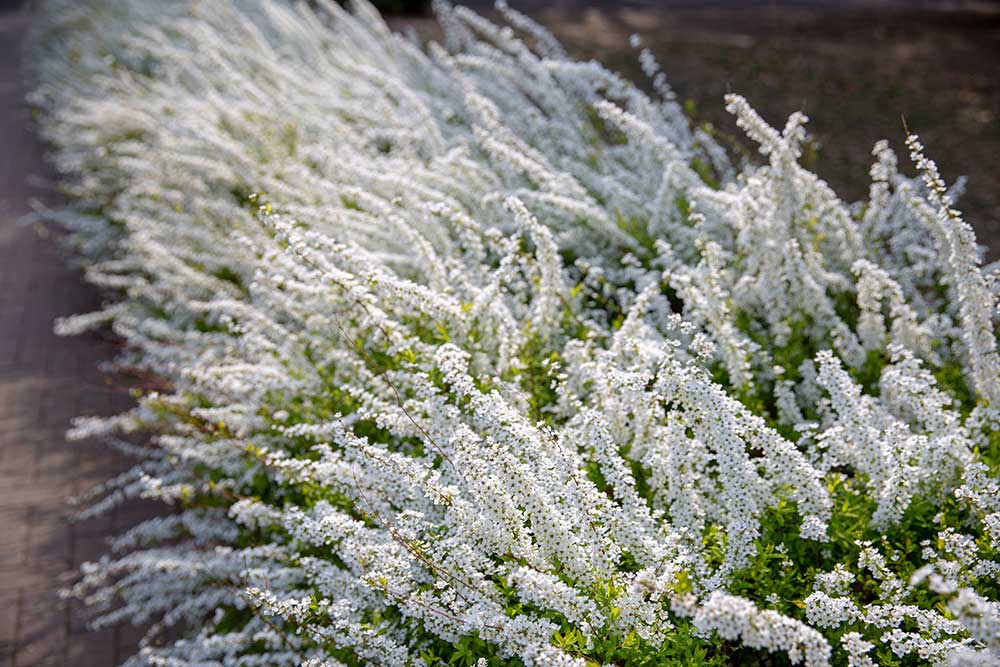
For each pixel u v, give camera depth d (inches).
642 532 97.7
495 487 96.9
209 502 161.8
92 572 165.6
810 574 103.1
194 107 265.1
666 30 526.3
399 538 101.2
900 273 162.4
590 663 89.4
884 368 132.9
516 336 137.7
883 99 384.2
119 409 231.1
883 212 166.9
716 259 144.9
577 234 174.7
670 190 167.3
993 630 75.1
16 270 313.9
